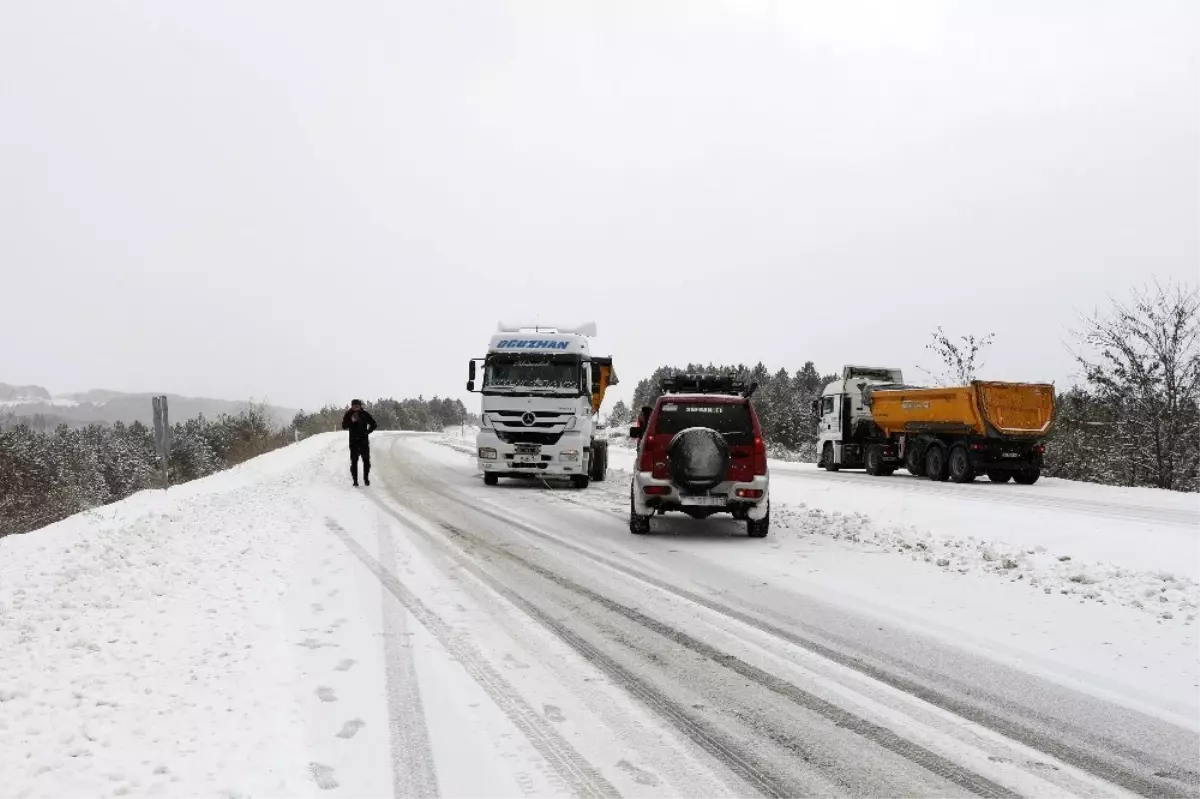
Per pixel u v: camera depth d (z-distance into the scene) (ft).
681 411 40.55
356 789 12.50
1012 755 14.32
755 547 37.52
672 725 15.61
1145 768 13.80
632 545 37.96
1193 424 81.61
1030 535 42.60
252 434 140.87
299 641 20.36
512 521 46.21
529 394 66.59
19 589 24.71
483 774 13.23
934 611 25.11
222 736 14.01
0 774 12.21
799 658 20.11
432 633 21.70
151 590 24.58
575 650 20.57
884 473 91.50
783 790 12.85
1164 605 25.64
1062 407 92.32
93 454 238.27
